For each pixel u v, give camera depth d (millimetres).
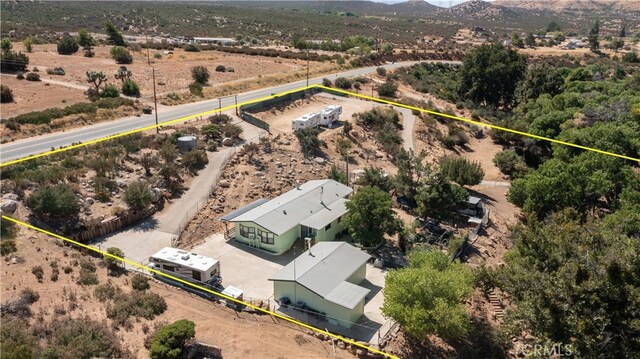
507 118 99500
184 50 131625
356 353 34344
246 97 91688
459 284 35781
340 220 51406
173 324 32438
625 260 29906
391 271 38281
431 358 35312
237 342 34125
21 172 51000
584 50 188250
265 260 45812
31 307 34000
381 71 121938
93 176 53219
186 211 52031
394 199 60281
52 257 40344
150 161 57312
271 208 49938
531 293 32219
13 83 86000
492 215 61125
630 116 83562
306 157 67562
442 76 136250
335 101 95625
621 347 27969
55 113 70688
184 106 83750
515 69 116875
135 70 102000
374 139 79500
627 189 58250
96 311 34812
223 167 60469
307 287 37719
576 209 56438
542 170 61375
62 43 116188
